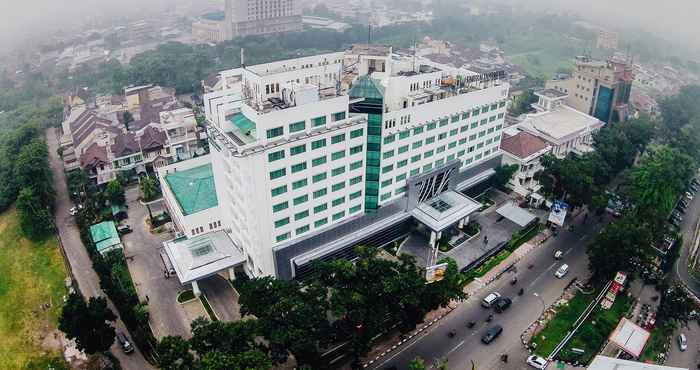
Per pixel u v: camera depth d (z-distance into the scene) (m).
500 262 102.12
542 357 78.75
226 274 98.06
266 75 89.31
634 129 153.50
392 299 77.06
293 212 86.88
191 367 65.44
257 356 63.81
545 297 92.38
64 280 98.69
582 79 167.00
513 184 130.75
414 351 79.56
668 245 110.06
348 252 97.56
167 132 141.25
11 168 134.00
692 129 177.62
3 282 101.62
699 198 138.12
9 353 82.62
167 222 117.56
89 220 117.62
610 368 65.50
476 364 77.44
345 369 75.81
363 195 98.19
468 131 114.50
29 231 112.88
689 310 84.94
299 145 81.31
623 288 95.25
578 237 111.69
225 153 86.38
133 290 92.00
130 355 80.06
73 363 79.44
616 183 140.75
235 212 92.00
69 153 146.25
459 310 88.69
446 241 106.31
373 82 88.50
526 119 152.00
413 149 102.19
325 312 74.06
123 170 136.75
